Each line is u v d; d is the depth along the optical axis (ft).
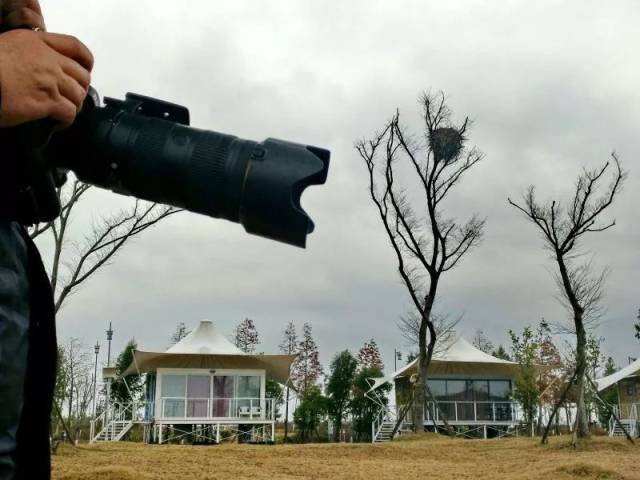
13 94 3.57
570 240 70.64
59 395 81.30
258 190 4.32
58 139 4.65
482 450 62.69
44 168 4.22
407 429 121.60
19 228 4.14
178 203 4.70
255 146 4.48
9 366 3.75
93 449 55.67
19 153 3.90
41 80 3.65
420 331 96.12
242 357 110.01
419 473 40.24
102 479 31.60
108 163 4.62
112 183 4.73
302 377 170.30
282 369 112.06
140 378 141.79
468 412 121.39
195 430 107.45
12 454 3.84
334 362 141.79
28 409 4.13
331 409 138.51
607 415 131.34
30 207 4.13
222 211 4.52
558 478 36.09
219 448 60.39
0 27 4.17
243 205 4.39
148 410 114.01
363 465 45.52
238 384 110.32
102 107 4.80
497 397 123.65
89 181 4.83
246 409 109.09
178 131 4.67
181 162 4.49
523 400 117.60
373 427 125.49
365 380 135.23
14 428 3.85
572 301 70.08
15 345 3.81
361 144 97.71
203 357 108.68
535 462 48.44
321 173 4.42
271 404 111.14
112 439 115.44
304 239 4.36
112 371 139.03
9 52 3.61
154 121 4.75
